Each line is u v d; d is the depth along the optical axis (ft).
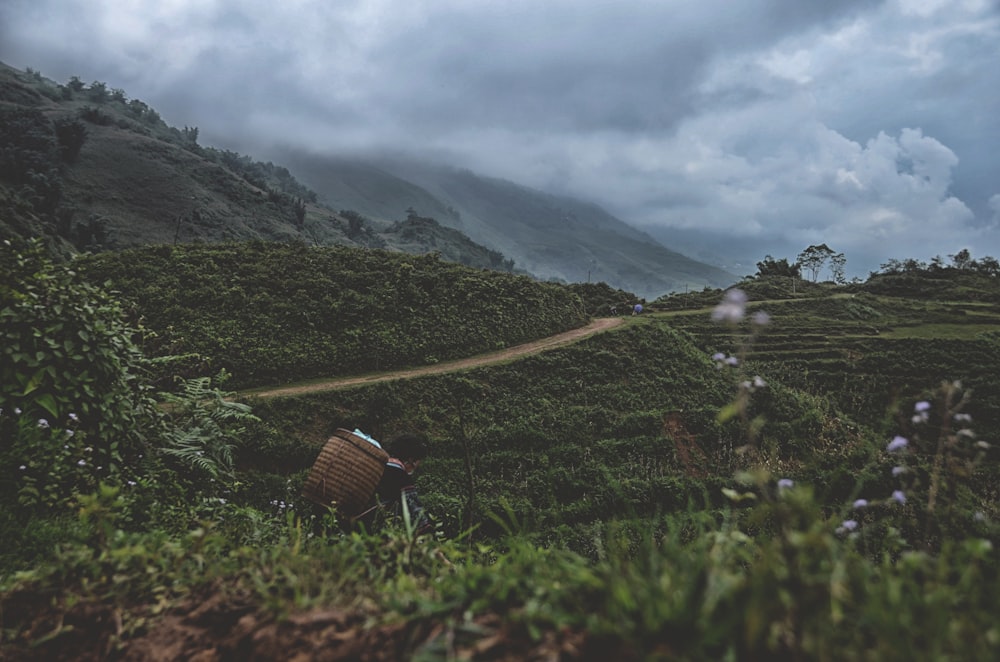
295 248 134.92
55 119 631.97
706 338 184.75
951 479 6.32
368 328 115.14
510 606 5.90
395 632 6.02
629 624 4.70
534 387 113.39
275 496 62.28
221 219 591.78
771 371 169.89
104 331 20.79
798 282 289.12
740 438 103.76
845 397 158.81
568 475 86.17
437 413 97.14
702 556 5.24
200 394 29.14
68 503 14.94
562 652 4.93
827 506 54.13
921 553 5.30
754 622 4.08
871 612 4.45
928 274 314.35
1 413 17.44
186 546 9.53
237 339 99.86
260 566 8.35
